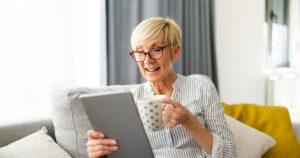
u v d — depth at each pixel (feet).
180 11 8.30
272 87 11.17
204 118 4.20
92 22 6.91
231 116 5.94
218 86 9.50
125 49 7.26
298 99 11.16
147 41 3.95
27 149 4.29
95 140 3.21
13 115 5.97
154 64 4.00
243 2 10.54
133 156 3.17
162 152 4.20
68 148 4.70
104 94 3.04
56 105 4.74
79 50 6.83
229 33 10.21
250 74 11.01
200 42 8.93
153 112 3.15
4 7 5.78
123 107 3.02
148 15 7.57
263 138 5.35
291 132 5.69
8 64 5.89
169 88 4.38
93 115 3.15
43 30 6.30
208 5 8.98
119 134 3.11
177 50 4.25
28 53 6.14
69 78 6.73
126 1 7.21
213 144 3.71
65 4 6.57
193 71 8.76
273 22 11.68
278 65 11.99
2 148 4.28
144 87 4.54
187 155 4.11
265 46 11.56
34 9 6.15
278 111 5.96
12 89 5.98
